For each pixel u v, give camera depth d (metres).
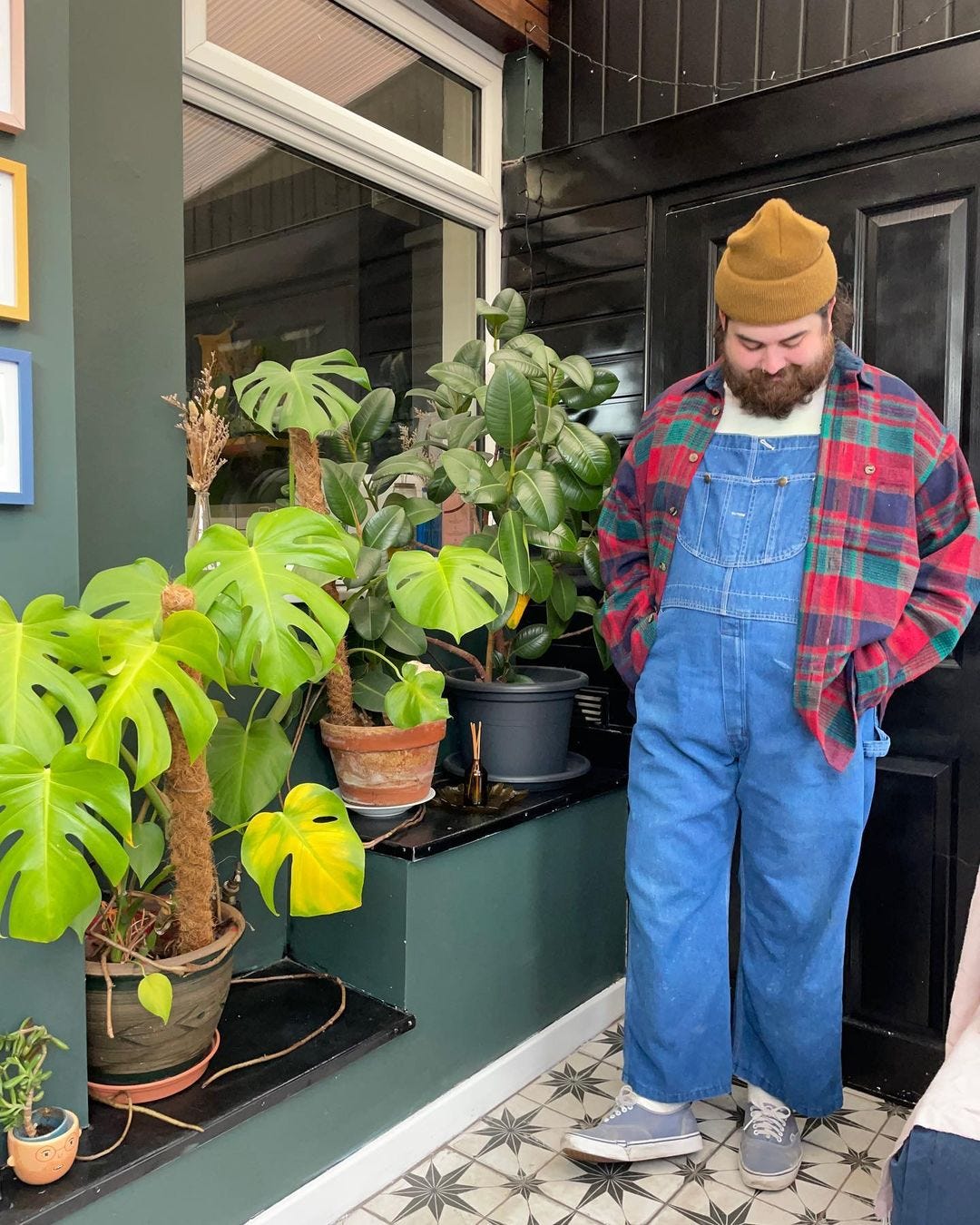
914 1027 1.91
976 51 1.74
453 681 2.09
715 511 1.58
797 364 1.47
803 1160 1.72
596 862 2.19
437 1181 1.66
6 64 1.14
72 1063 1.30
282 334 2.05
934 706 1.86
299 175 2.06
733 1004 2.14
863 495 1.49
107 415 1.52
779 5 2.05
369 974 1.75
